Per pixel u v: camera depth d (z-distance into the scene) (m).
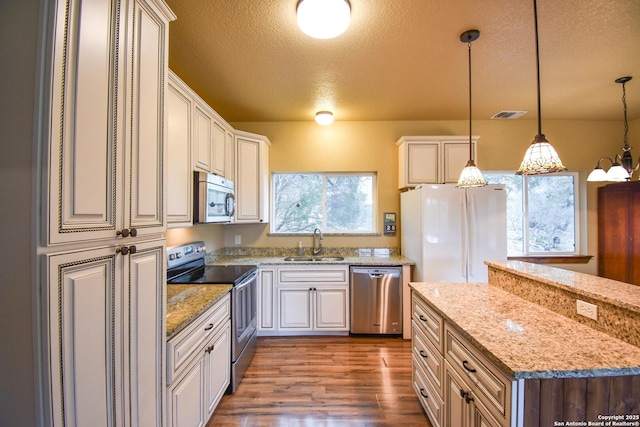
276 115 3.30
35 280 0.68
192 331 1.43
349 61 2.10
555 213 3.54
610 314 1.14
